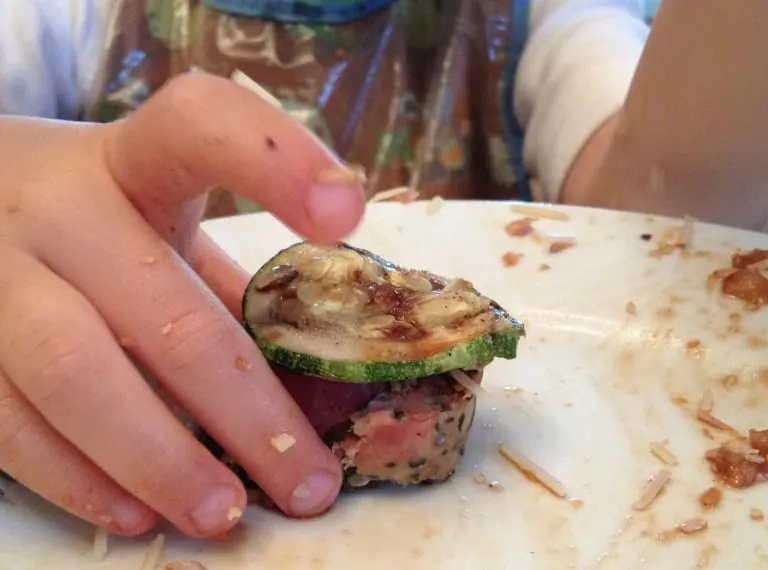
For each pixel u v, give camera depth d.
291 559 0.13
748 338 0.18
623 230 0.21
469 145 0.34
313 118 0.32
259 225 0.21
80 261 0.12
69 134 0.14
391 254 0.21
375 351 0.14
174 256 0.13
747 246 0.20
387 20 0.33
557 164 0.29
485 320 0.15
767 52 0.22
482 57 0.34
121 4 0.32
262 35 0.32
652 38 0.24
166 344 0.12
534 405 0.17
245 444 0.13
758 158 0.23
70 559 0.13
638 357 0.18
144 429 0.12
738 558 0.14
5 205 0.13
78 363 0.12
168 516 0.13
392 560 0.13
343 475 0.14
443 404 0.15
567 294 0.20
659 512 0.14
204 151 0.11
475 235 0.22
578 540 0.14
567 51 0.31
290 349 0.14
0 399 0.12
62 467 0.12
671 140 0.23
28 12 0.31
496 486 0.15
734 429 0.16
